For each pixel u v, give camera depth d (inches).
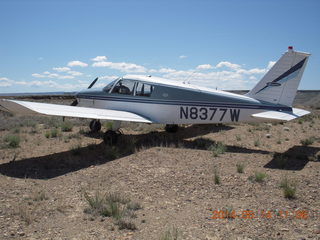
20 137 366.6
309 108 1006.4
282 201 176.2
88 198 169.6
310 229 138.6
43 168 243.3
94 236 129.9
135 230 136.3
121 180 215.2
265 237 130.5
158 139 376.8
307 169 249.9
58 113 287.9
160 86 360.2
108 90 397.7
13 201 169.5
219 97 339.0
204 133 433.4
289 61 321.7
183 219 149.6
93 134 401.1
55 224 141.7
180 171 237.6
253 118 325.1
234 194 188.4
